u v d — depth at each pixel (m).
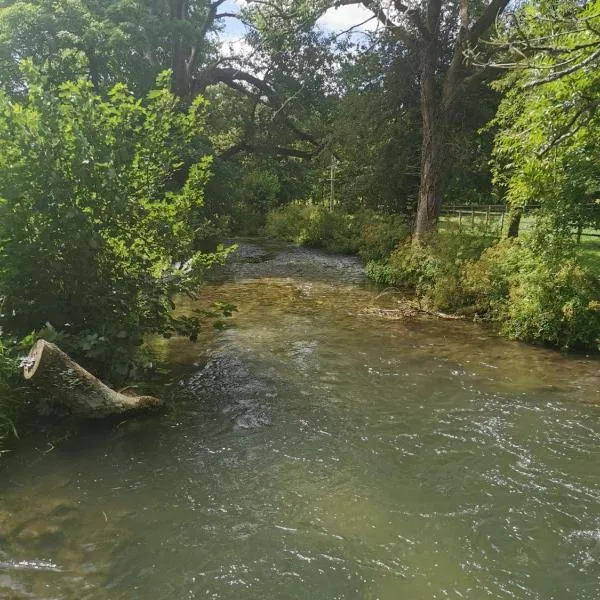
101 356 5.95
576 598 3.42
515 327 9.36
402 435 5.63
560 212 9.45
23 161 5.62
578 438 5.59
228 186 22.39
